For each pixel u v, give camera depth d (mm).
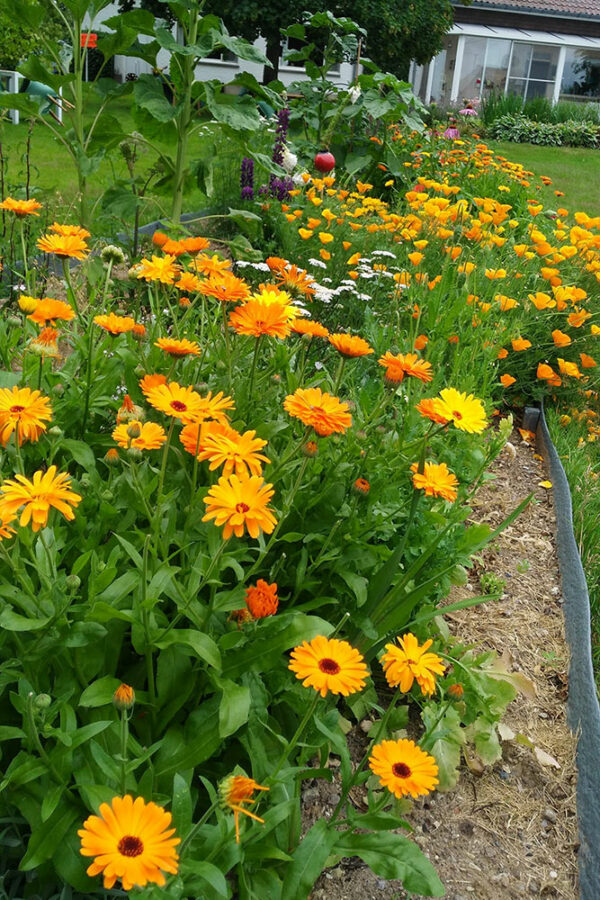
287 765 1834
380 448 2369
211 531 1765
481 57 25891
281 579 2205
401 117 8547
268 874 1676
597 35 26297
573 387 4574
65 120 11641
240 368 2500
